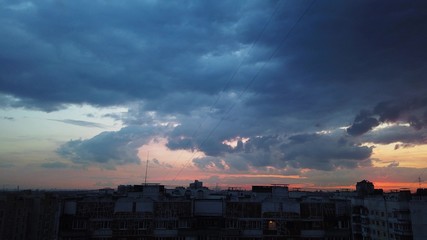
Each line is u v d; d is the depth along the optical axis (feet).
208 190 367.04
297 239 288.92
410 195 292.20
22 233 552.41
